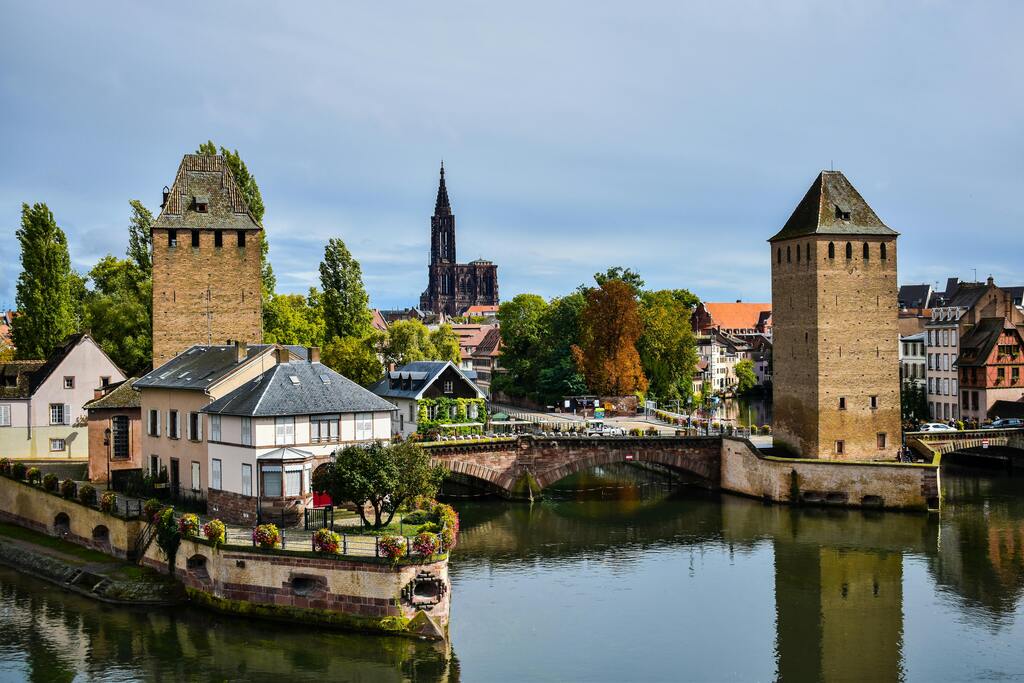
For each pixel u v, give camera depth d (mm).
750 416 166625
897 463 89562
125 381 85062
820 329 95062
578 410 134000
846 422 96000
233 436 64125
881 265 96750
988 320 125688
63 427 91125
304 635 52906
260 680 48438
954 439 104375
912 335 149375
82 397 91562
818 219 95188
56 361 91938
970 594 63938
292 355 72562
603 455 96312
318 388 65938
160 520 60156
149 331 109688
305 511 60500
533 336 150750
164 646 52188
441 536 55094
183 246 88688
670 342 144375
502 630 56688
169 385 71875
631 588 65125
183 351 83812
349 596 52875
